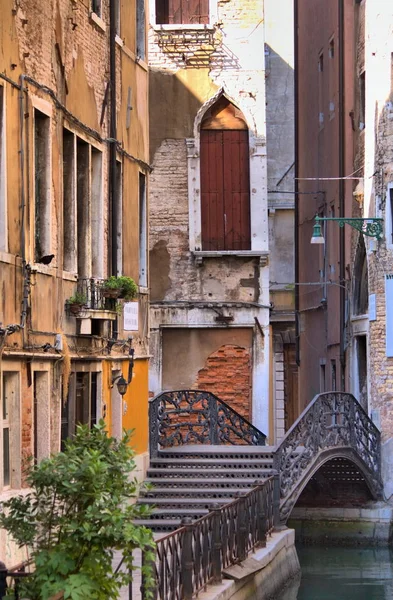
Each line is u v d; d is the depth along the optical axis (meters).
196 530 14.91
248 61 28.92
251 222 28.86
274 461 22.09
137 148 23.08
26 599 10.12
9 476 15.31
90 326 18.52
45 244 16.98
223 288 28.83
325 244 33.62
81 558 10.40
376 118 27.05
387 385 26.58
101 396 19.92
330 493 26.66
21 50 15.77
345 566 23.70
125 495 10.76
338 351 31.22
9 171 15.16
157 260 28.91
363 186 28.17
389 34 26.89
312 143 36.09
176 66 29.03
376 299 26.81
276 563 19.77
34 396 16.58
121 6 22.00
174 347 29.02
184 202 28.91
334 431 25.30
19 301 15.46
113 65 21.00
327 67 33.31
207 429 25.81
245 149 29.02
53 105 17.20
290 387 43.09
